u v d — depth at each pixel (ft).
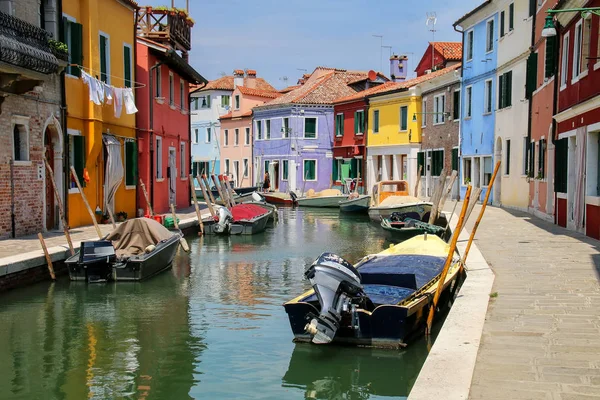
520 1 74.08
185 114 92.68
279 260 50.31
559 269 31.76
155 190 75.15
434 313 27.30
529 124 69.21
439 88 104.06
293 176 139.64
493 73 84.89
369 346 25.09
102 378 22.94
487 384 15.56
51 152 51.65
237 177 161.38
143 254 40.83
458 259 34.68
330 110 140.67
